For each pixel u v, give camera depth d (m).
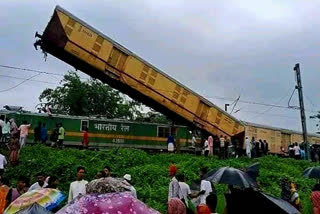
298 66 40.56
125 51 33.91
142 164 27.17
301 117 40.09
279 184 24.84
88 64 32.59
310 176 13.16
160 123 40.50
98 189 4.00
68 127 37.00
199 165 27.89
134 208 3.89
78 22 31.92
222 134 38.59
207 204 7.56
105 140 38.00
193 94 37.28
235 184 8.07
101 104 68.31
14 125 24.28
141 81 34.69
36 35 31.16
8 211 6.78
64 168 23.27
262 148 39.53
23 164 23.61
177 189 12.17
